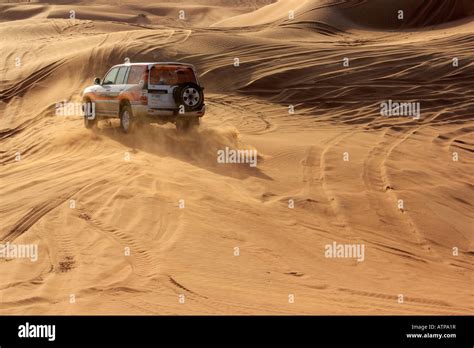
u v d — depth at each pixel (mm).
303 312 8633
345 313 8766
